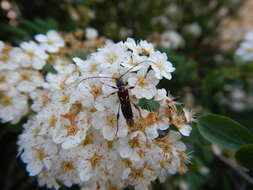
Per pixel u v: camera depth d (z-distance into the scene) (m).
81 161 0.05
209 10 0.16
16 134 0.09
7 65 0.07
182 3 0.15
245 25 0.18
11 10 0.10
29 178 0.09
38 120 0.06
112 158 0.05
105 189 0.06
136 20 0.13
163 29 0.14
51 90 0.06
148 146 0.05
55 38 0.07
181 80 0.09
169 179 0.09
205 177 0.10
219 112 0.12
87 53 0.07
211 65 0.14
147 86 0.05
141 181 0.05
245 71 0.09
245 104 0.13
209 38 0.16
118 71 0.05
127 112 0.05
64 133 0.05
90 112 0.05
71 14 0.11
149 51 0.06
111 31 0.12
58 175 0.06
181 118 0.05
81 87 0.05
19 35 0.09
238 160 0.05
